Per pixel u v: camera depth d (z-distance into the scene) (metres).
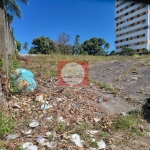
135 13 47.88
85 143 2.22
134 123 2.89
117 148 2.24
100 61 10.84
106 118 3.03
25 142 2.15
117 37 56.31
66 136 2.30
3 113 2.68
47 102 3.39
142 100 4.20
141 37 46.28
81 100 3.81
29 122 2.61
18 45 25.00
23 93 3.74
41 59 11.47
